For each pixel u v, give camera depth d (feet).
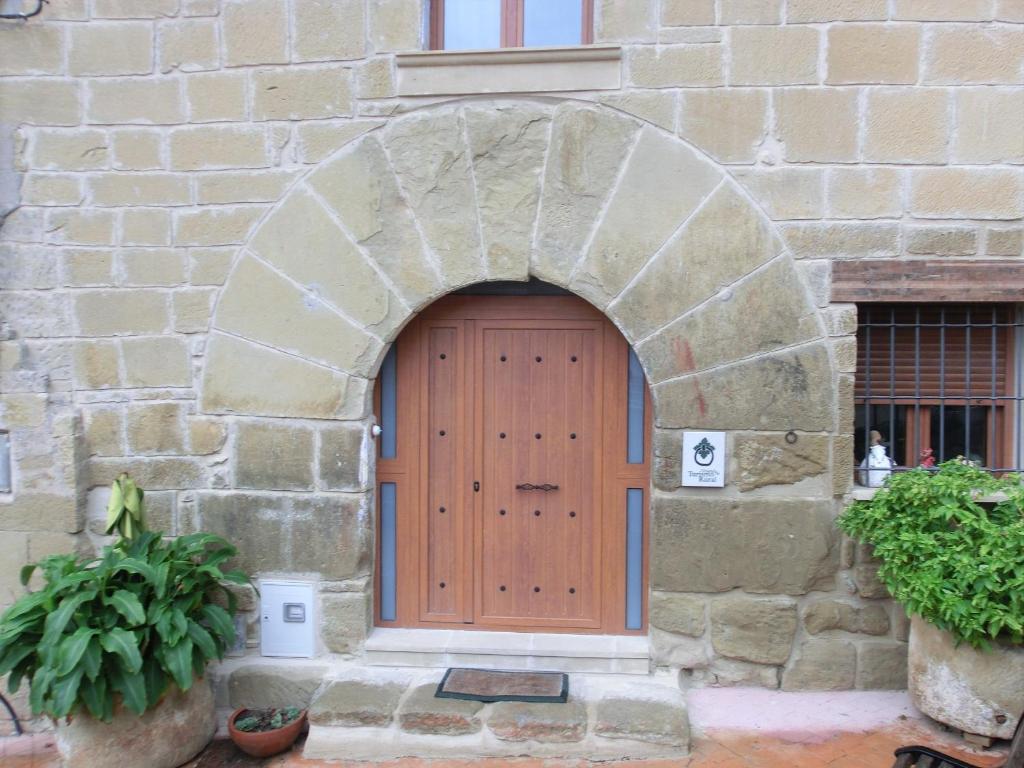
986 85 11.03
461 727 10.56
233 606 11.43
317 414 11.89
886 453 11.96
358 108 11.66
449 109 11.59
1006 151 11.08
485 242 11.64
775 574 11.46
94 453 12.10
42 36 11.82
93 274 11.98
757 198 11.28
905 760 8.89
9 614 9.73
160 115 11.83
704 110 11.27
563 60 11.37
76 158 11.90
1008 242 11.12
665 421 11.50
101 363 12.03
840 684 11.53
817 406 11.29
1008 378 11.88
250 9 11.65
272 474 11.99
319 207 11.78
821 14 11.07
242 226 11.87
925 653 10.42
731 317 11.36
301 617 12.01
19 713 11.82
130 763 10.15
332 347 11.85
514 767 10.29
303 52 11.66
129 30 11.77
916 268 11.11
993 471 11.65
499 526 12.66
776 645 11.51
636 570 12.50
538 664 11.87
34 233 11.96
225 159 11.82
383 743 10.62
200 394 12.03
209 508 12.04
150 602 10.25
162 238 11.94
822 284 11.27
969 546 9.57
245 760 10.78
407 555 12.75
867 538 10.56
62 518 11.86
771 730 10.76
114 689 9.70
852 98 11.13
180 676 9.77
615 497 12.47
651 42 11.29
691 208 11.34
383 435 12.71
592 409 12.46
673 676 11.68
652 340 11.49
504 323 12.50
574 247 11.53
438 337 12.59
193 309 11.98
